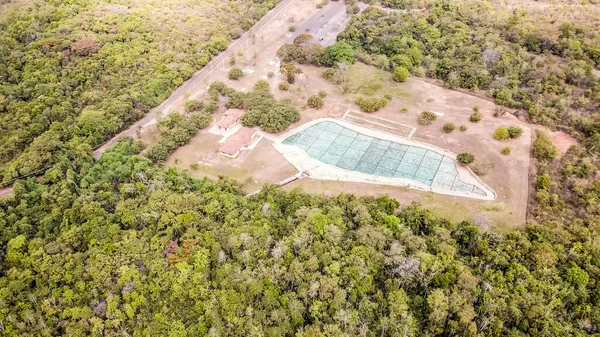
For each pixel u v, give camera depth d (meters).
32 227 93.50
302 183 110.69
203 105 133.25
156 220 91.19
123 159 111.88
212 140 124.56
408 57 147.62
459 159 112.12
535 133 119.75
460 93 137.50
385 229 85.56
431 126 125.38
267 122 125.75
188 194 97.88
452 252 82.06
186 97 139.12
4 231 91.25
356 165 115.38
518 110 128.00
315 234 84.94
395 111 132.00
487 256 82.56
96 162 113.50
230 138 122.62
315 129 127.94
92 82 135.88
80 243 88.19
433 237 86.50
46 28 147.25
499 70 139.50
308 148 121.56
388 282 77.00
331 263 78.88
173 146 119.50
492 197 103.38
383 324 70.19
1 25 145.62
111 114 125.50
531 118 124.00
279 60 156.88
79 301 76.69
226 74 150.38
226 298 73.56
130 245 84.62
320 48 153.88
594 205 95.19
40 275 81.06
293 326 72.12
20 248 86.56
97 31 150.62
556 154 111.06
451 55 148.12
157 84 137.75
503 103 129.75
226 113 129.88
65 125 121.31
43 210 99.06
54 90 129.50
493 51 144.50
